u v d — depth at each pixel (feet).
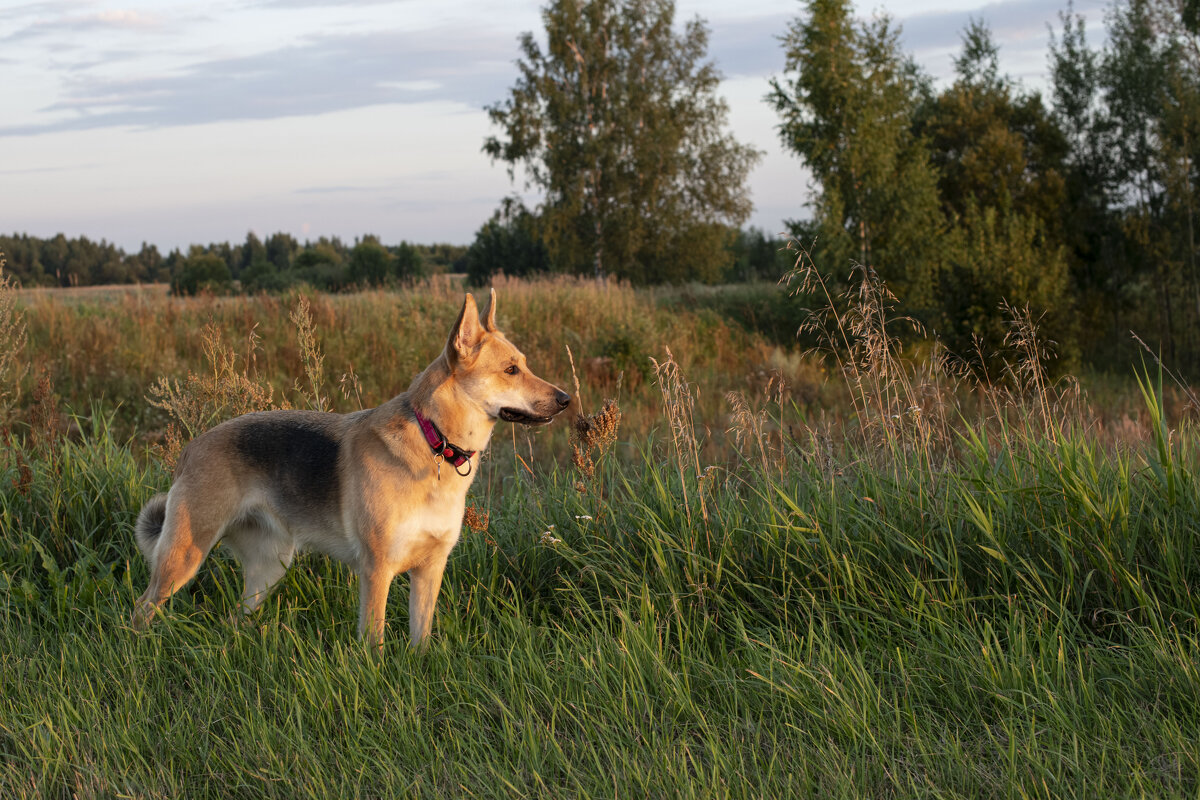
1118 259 79.71
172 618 13.71
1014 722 10.68
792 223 66.90
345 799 9.71
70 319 45.98
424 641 13.50
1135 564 13.37
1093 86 80.59
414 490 13.41
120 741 10.84
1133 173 79.00
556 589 15.30
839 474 16.81
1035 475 15.65
